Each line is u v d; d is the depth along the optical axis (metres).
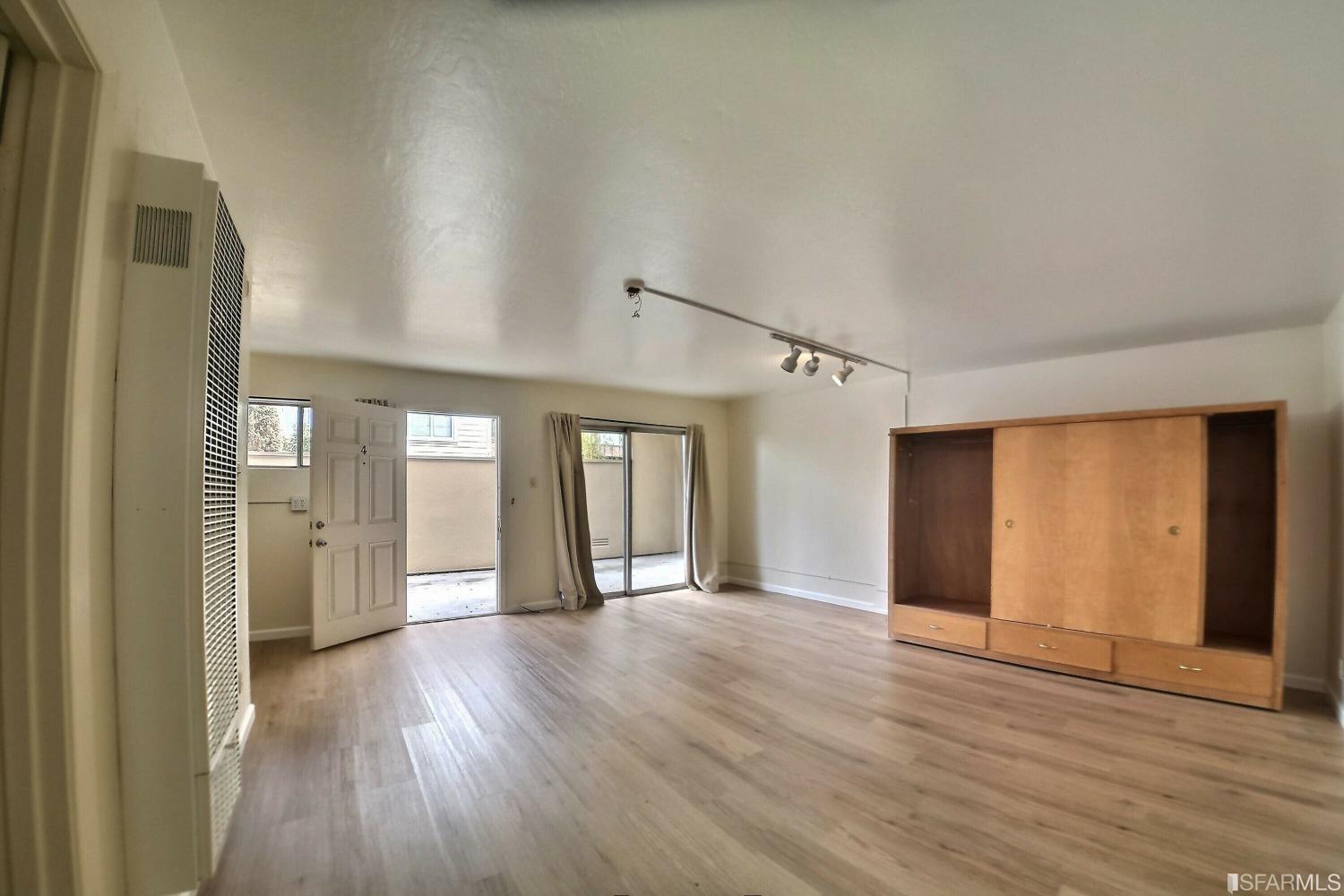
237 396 1.88
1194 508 3.36
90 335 1.04
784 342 4.11
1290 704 3.19
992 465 4.67
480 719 2.96
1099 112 1.50
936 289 2.92
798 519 6.49
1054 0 1.14
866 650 4.30
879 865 1.82
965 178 1.85
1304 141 1.61
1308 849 1.90
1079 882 1.74
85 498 1.05
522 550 5.64
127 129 1.14
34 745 0.94
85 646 1.05
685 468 6.98
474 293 2.99
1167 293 2.96
